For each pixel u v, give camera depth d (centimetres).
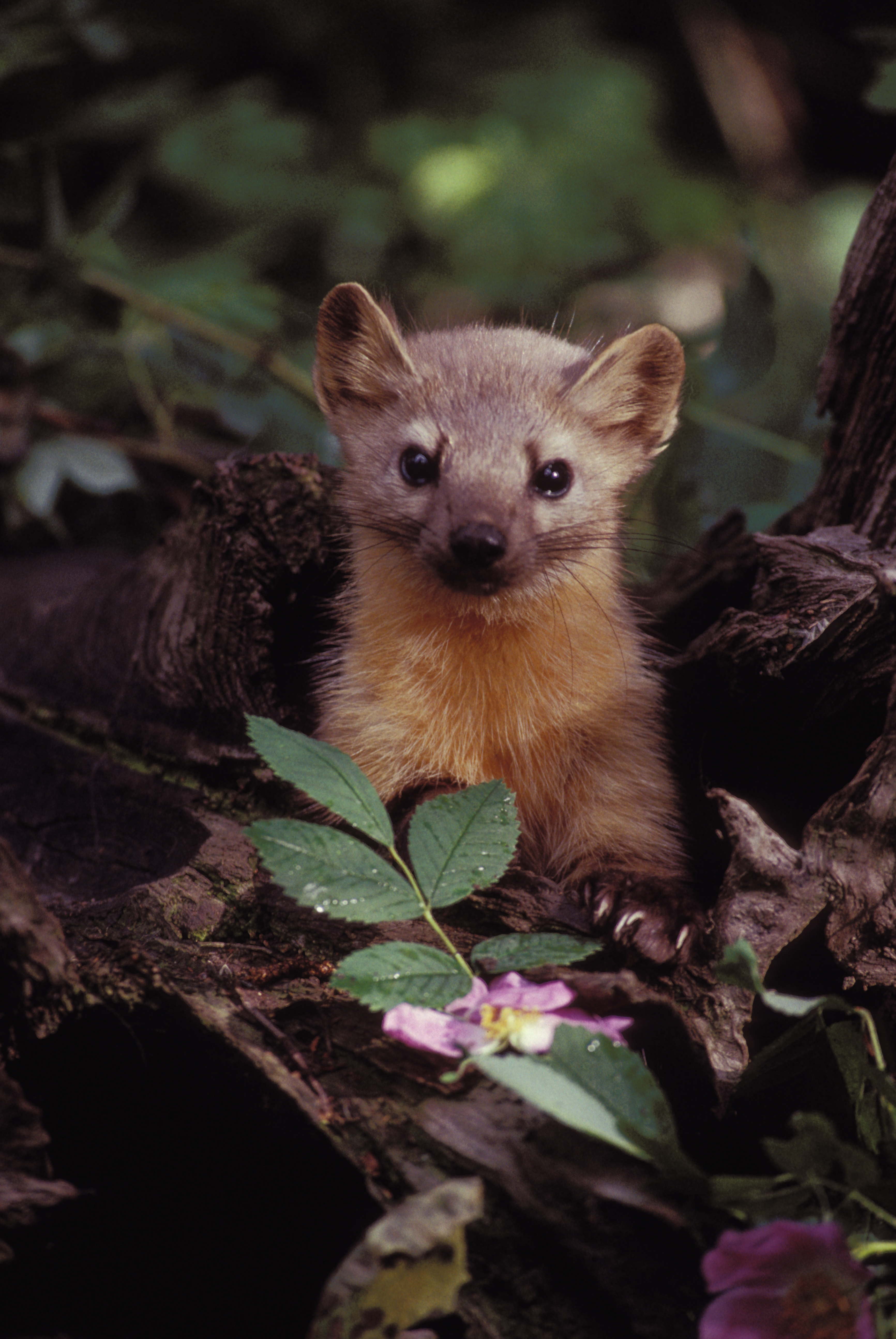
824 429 150
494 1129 123
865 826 127
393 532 135
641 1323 122
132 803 136
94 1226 125
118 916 129
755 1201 121
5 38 173
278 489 137
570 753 136
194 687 137
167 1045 125
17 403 158
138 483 163
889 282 135
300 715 139
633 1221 122
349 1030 126
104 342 171
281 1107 124
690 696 137
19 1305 125
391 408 138
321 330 139
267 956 128
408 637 135
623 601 138
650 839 135
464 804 126
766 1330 121
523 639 135
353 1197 124
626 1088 122
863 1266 121
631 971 128
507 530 133
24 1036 125
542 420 136
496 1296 122
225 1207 125
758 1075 126
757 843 127
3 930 124
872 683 130
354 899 125
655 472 151
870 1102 125
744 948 123
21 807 137
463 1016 124
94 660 141
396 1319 121
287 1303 125
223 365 170
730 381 151
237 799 135
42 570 153
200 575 137
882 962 127
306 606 140
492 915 129
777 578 132
